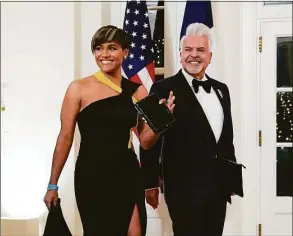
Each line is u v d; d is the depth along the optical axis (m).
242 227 3.03
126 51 1.99
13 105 3.12
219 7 3.03
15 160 3.11
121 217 1.90
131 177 1.92
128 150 1.93
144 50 2.84
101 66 1.94
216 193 2.28
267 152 3.01
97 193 1.89
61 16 3.08
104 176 1.89
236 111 3.03
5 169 3.12
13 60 3.13
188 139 2.28
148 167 2.32
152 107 1.93
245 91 3.02
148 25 2.88
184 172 2.27
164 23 3.09
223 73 3.02
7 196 3.11
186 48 2.38
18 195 3.10
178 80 2.38
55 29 3.09
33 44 3.11
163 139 2.30
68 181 2.98
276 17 3.01
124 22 2.89
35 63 3.11
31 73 3.11
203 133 2.29
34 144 3.10
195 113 2.30
